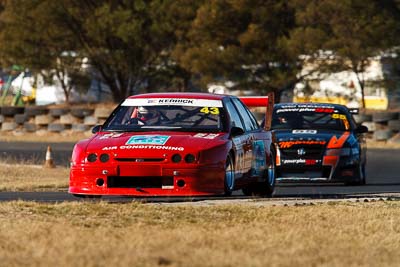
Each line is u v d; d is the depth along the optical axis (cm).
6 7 15188
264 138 5531
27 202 4531
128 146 4656
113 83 15425
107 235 3456
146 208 4372
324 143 6806
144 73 15262
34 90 17912
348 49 13700
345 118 7212
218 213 4284
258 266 2822
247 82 14212
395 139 12312
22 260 2867
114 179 4656
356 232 3734
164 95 5144
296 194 5822
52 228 3597
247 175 5147
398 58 14275
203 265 2825
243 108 5409
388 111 13612
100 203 4466
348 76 14638
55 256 2922
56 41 15000
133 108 5062
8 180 7538
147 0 14925
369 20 13600
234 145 4878
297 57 14100
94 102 15925
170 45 15062
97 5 14862
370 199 5228
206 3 14125
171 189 4603
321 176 6775
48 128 13688
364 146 7262
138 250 3066
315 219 4112
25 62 15100
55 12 14600
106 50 14912
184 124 4931
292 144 6788
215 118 4966
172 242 3266
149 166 4591
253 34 13738
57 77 16538
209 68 13912
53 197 5459
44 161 9694
